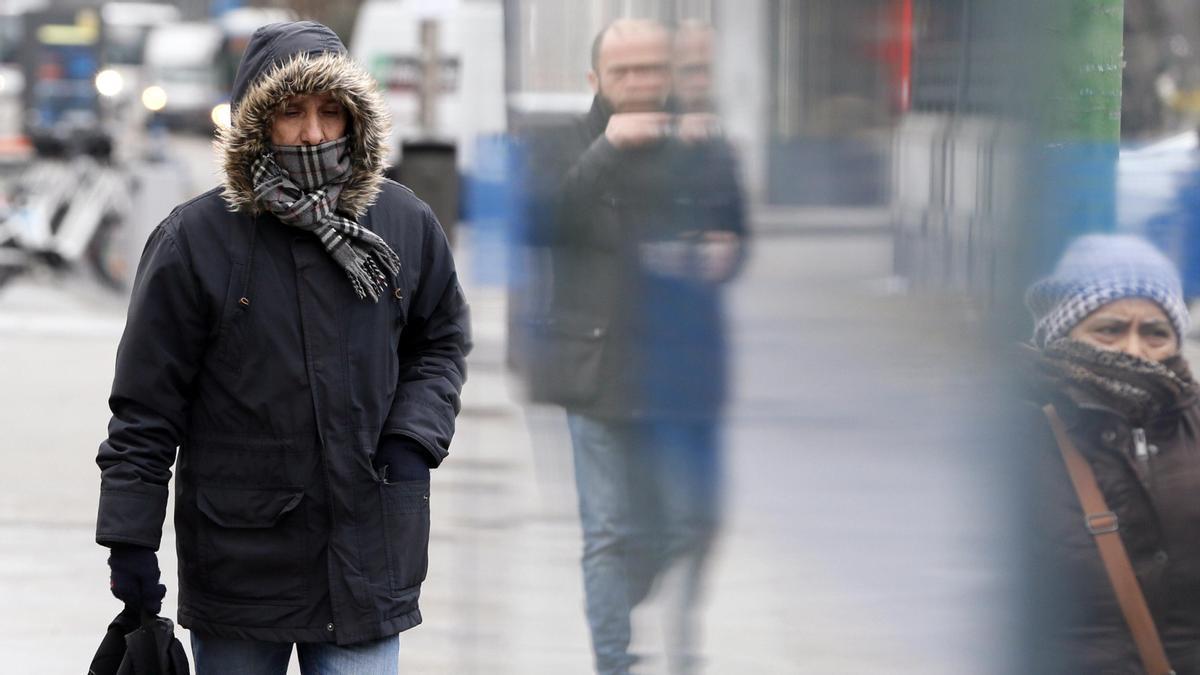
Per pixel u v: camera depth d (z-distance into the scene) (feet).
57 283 148.36
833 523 39.14
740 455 39.86
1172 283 36.58
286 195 33.45
